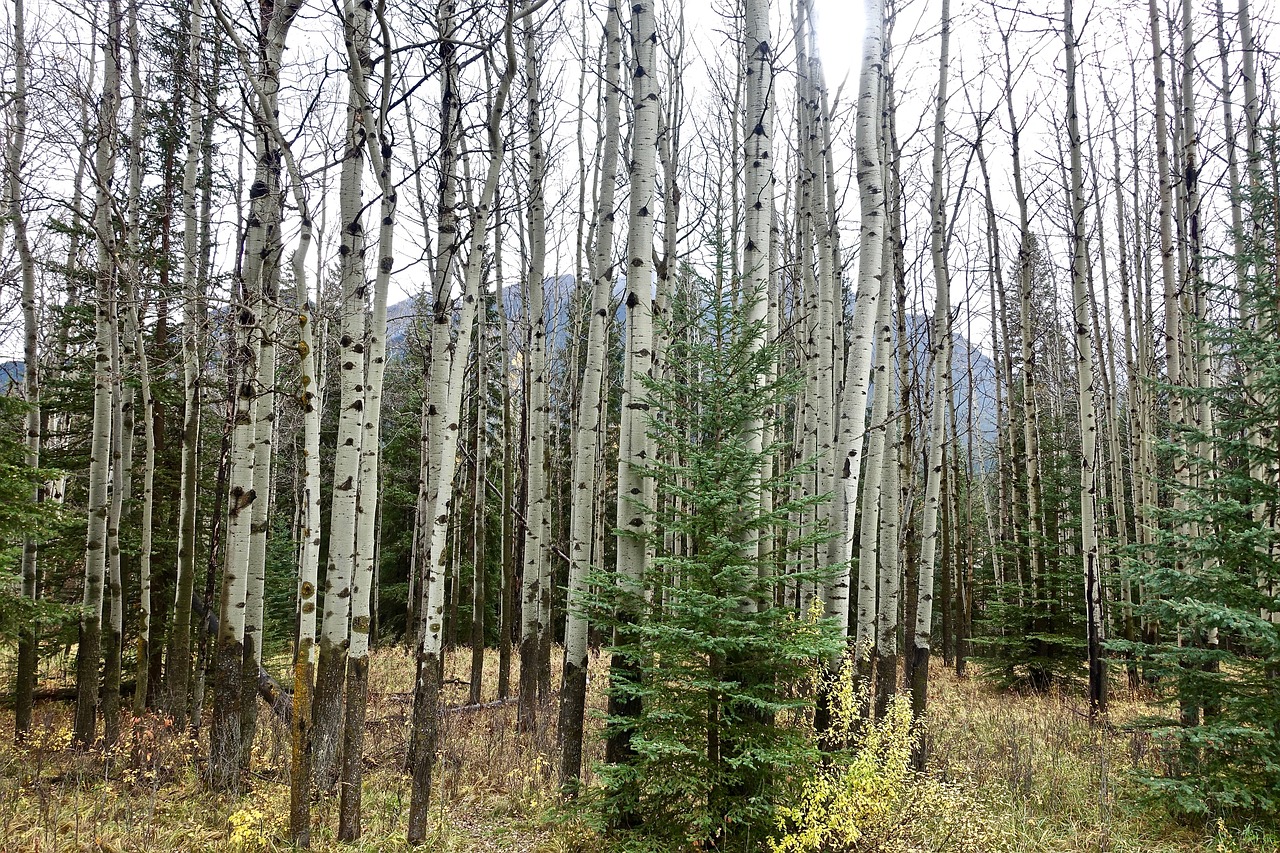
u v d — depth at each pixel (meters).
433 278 11.86
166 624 12.10
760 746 5.42
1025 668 15.05
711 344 6.09
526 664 10.83
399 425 23.69
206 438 13.77
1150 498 15.73
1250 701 6.54
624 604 6.17
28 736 9.27
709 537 5.60
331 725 7.49
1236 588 6.76
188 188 9.31
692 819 5.64
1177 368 10.91
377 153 6.96
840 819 5.57
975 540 27.44
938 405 9.31
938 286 9.59
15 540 8.51
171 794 7.54
